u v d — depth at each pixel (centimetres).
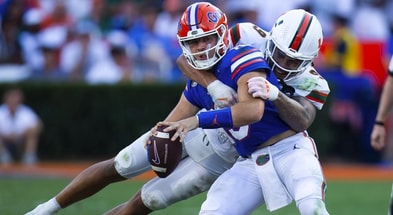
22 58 4400
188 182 1966
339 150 4334
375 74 4303
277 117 1850
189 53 1806
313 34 1823
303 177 1795
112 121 4184
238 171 1866
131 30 4366
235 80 1775
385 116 2208
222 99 1800
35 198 3039
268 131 1852
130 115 4184
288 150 1852
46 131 4181
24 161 4066
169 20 4400
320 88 1883
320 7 4519
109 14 4466
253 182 1852
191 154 1972
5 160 4088
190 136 1972
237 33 1941
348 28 4431
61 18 4403
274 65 1850
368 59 4334
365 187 3516
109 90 4175
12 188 3334
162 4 4538
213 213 1811
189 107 1938
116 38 4284
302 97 1877
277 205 1827
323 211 1745
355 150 4328
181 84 4188
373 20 4459
